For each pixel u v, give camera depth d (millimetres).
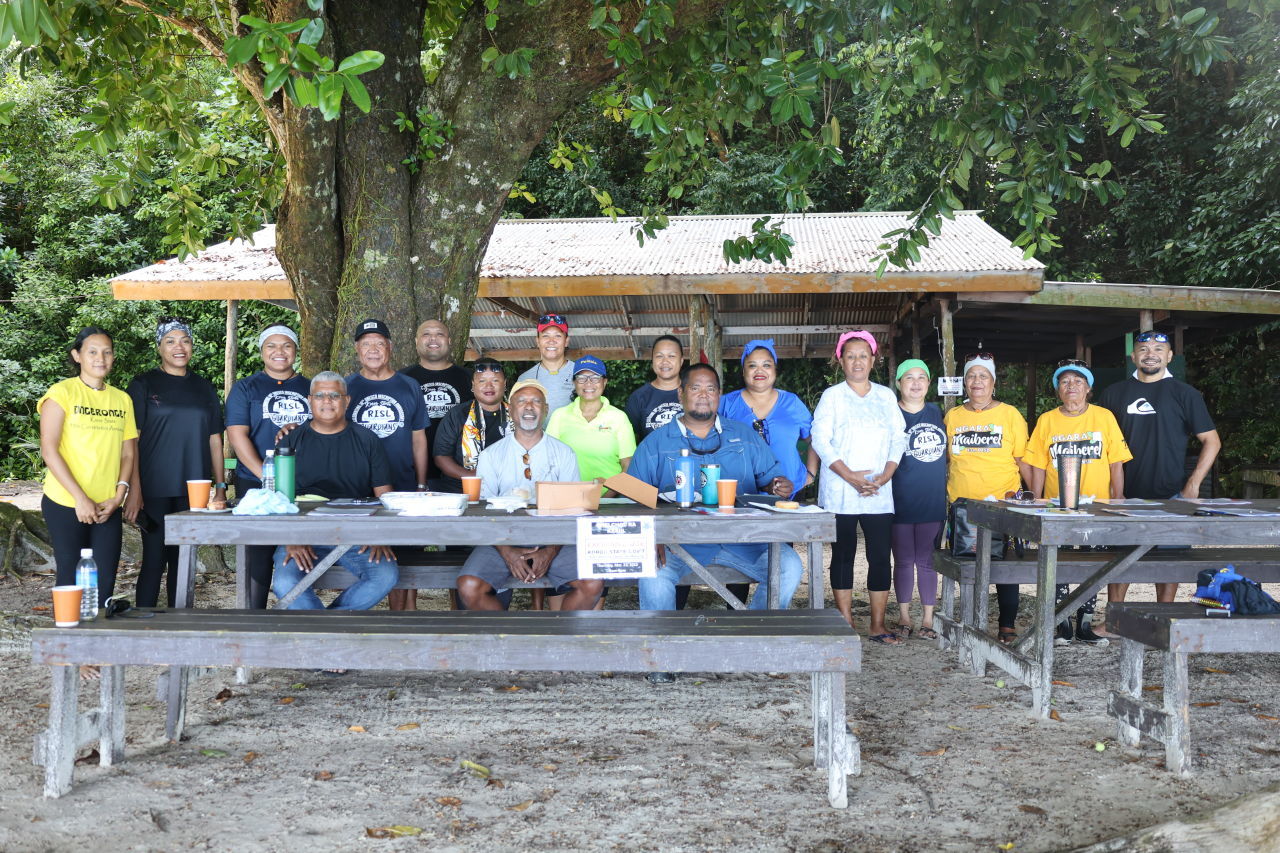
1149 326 10430
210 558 8031
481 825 2980
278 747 3721
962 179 5375
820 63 4445
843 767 3137
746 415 5574
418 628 3316
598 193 8109
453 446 5418
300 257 6406
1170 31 4719
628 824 2994
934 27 5062
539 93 5988
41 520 8414
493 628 3311
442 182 6246
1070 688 4613
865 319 13656
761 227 5656
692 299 10805
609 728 3984
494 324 13539
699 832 2938
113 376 19641
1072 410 5703
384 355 5379
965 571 5148
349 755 3627
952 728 3984
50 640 3225
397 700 4387
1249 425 14703
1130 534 4000
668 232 12211
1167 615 3570
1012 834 2924
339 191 6355
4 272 20172
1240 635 3439
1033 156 5383
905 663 5113
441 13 7559
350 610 3693
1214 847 2477
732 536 3689
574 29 5738
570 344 14727
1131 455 5695
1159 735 3512
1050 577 4141
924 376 5734
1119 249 18062
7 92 19234
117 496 4621
